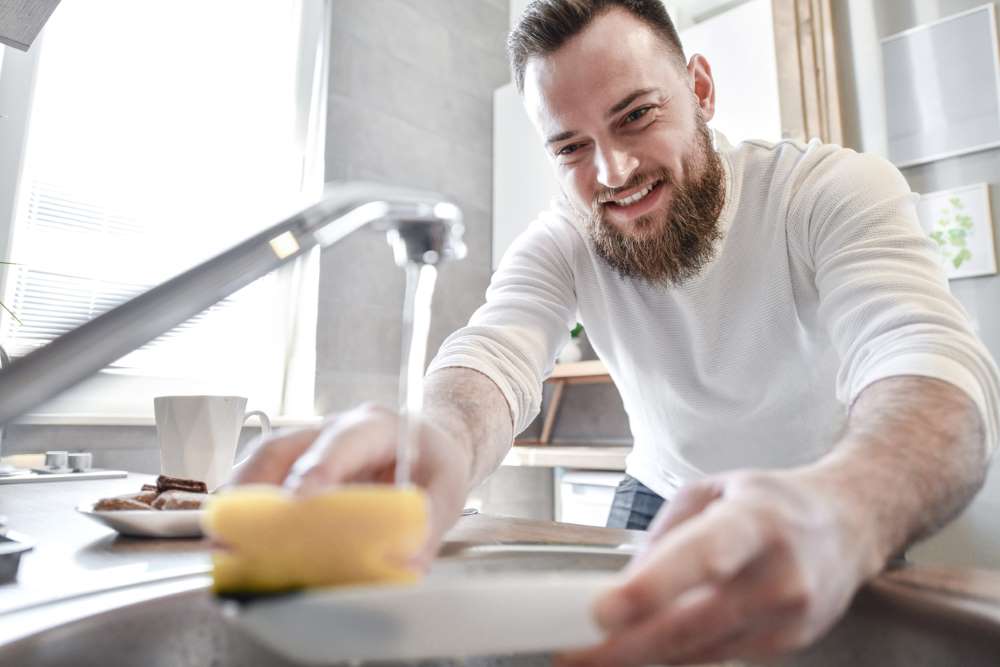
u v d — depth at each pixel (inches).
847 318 22.3
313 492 9.1
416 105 81.4
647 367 36.3
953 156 53.6
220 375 64.4
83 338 11.5
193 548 17.3
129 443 53.5
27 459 47.9
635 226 32.4
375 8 78.9
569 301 37.6
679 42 33.0
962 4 54.3
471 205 85.7
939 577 12.4
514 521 22.0
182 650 12.2
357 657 7.5
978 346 18.3
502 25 95.1
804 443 33.0
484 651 7.6
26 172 55.2
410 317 12.0
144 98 62.4
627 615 7.7
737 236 32.9
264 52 71.0
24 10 34.0
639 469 40.7
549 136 32.0
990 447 17.4
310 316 67.4
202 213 64.8
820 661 11.8
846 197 27.5
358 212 12.3
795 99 60.3
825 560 9.6
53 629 10.6
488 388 24.3
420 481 14.4
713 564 8.0
